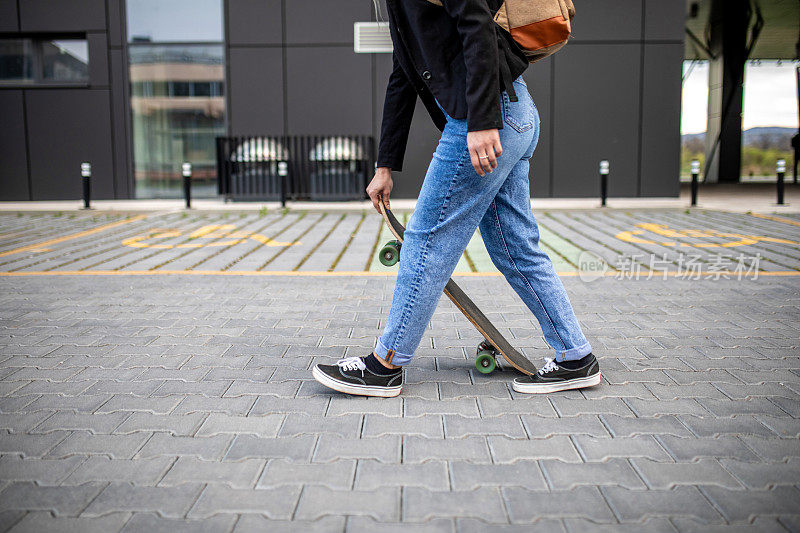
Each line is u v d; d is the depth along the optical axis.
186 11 12.52
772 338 3.59
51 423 2.46
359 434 2.35
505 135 2.41
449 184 2.47
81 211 10.88
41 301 4.59
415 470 2.08
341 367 2.71
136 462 2.14
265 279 5.41
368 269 5.92
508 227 2.68
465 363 3.19
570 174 12.41
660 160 12.38
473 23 2.21
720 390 2.78
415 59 2.43
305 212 10.66
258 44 12.41
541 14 2.37
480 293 4.81
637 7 12.00
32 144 12.72
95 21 12.48
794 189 17.00
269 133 12.59
